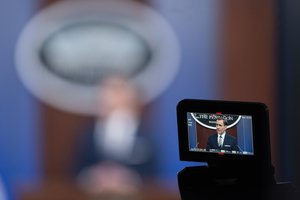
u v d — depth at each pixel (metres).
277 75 10.44
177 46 10.70
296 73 9.98
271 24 10.44
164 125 10.78
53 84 10.80
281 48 10.36
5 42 10.72
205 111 4.25
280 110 10.24
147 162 10.69
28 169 10.80
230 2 10.55
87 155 10.70
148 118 10.78
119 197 10.43
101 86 10.84
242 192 4.27
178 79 10.74
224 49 10.61
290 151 9.91
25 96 10.80
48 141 10.80
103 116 10.80
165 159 10.73
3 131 10.77
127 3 10.77
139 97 10.77
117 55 10.80
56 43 10.80
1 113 10.76
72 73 10.84
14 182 10.70
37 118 10.82
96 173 10.59
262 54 10.52
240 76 10.60
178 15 10.68
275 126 10.24
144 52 10.77
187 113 4.30
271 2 10.41
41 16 10.77
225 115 4.22
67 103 10.80
